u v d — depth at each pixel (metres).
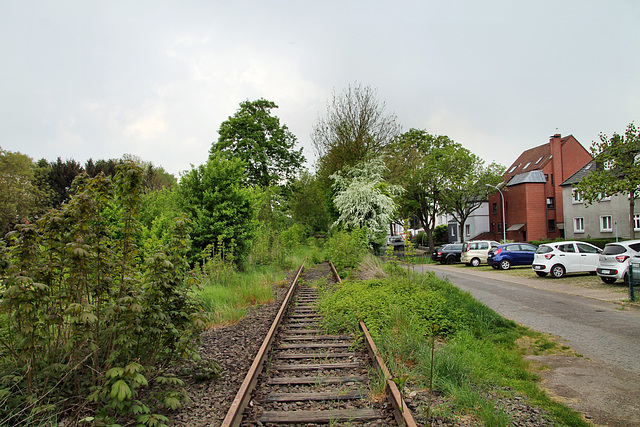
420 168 43.91
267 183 38.12
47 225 4.25
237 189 17.02
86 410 4.34
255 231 18.27
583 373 6.29
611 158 22.80
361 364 6.14
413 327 7.81
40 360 4.29
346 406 4.65
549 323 9.60
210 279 13.16
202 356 6.58
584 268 19.08
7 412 3.90
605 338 8.20
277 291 14.03
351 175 29.42
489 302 12.58
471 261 28.89
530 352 7.54
